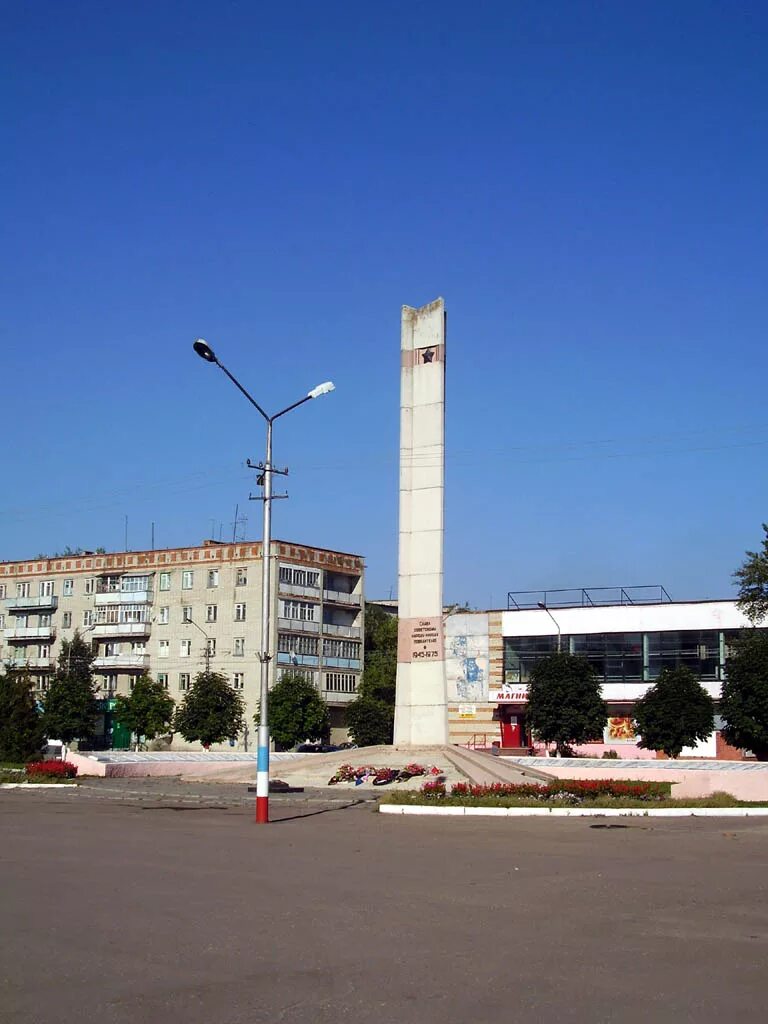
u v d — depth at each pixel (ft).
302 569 292.81
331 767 136.87
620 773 133.90
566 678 215.10
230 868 53.88
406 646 141.38
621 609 255.91
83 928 36.99
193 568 295.89
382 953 33.22
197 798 110.32
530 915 40.27
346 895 44.86
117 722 270.67
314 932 36.52
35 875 50.78
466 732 267.80
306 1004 27.25
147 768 148.36
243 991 28.53
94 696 272.10
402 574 143.13
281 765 141.18
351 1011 26.63
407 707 140.05
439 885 48.19
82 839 68.33
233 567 289.12
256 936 35.78
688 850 64.03
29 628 318.24
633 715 217.36
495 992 28.50
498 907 42.09
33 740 170.81
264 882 48.73
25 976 30.04
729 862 57.72
